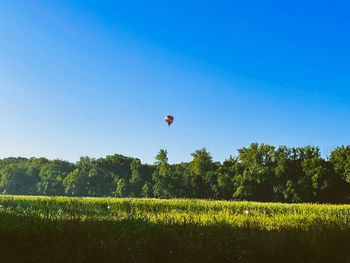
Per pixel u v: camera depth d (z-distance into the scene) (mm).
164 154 91438
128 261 5383
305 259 5734
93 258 5375
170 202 23891
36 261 5258
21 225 7113
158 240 6273
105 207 19453
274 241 6359
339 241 6613
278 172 68500
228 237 6695
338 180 64250
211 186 77875
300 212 19297
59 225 7203
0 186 122125
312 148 71938
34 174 125375
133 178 97938
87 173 107188
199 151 86000
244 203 25328
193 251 5777
